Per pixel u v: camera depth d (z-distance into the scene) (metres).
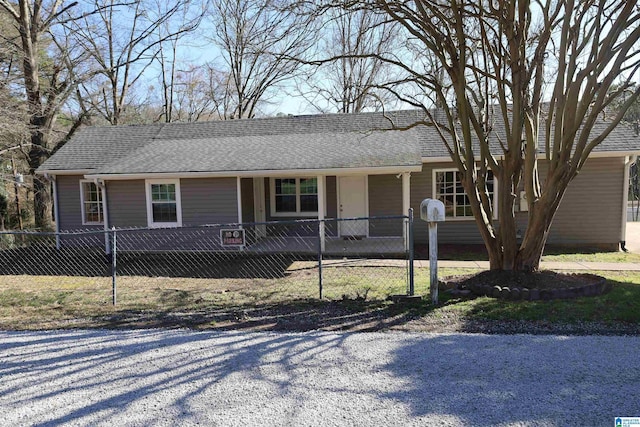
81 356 4.07
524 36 5.96
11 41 16.56
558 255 10.23
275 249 11.22
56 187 13.52
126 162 12.25
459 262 9.41
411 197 12.17
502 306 5.35
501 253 6.47
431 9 6.21
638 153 10.52
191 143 13.74
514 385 3.24
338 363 3.76
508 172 6.31
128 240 11.81
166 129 15.46
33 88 16.75
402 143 12.15
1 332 4.93
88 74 19.23
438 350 4.01
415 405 2.97
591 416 2.78
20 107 15.25
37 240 14.85
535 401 2.99
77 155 14.10
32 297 6.70
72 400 3.15
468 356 3.84
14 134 15.41
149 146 13.79
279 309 5.70
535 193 6.32
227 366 3.75
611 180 11.07
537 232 6.25
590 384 3.23
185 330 4.87
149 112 28.81
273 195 13.48
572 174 6.01
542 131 11.41
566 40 5.74
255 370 3.64
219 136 14.59
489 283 6.13
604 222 11.20
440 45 6.30
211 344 4.34
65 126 23.33
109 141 15.02
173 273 9.23
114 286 6.20
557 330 4.55
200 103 28.81
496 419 2.76
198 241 11.53
